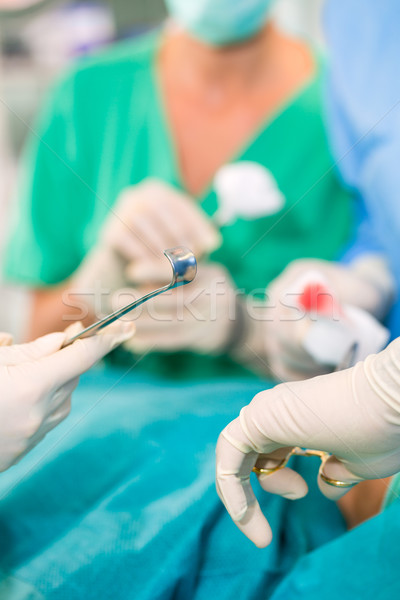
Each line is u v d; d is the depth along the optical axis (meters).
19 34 1.29
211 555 0.51
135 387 0.78
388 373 0.42
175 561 0.48
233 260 1.11
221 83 1.13
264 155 1.12
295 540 0.53
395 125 0.93
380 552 0.46
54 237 1.18
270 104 1.12
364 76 0.99
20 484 0.56
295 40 1.10
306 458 0.55
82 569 0.48
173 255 0.41
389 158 0.93
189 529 0.50
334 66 1.05
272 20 1.09
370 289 0.92
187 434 0.59
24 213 1.19
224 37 1.09
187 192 1.15
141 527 0.51
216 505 0.52
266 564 0.50
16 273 1.19
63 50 1.29
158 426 0.61
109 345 0.54
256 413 0.46
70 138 1.17
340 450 0.44
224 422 0.60
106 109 1.17
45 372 0.51
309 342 0.68
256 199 1.09
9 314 1.31
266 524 0.48
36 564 0.49
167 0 1.13
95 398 0.73
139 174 1.17
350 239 1.08
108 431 0.60
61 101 1.17
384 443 0.43
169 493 0.54
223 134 1.13
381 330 0.71
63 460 0.58
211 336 0.98
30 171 1.19
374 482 0.52
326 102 1.07
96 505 0.54
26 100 1.32
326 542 0.53
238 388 0.67
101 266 1.08
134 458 0.58
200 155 1.15
